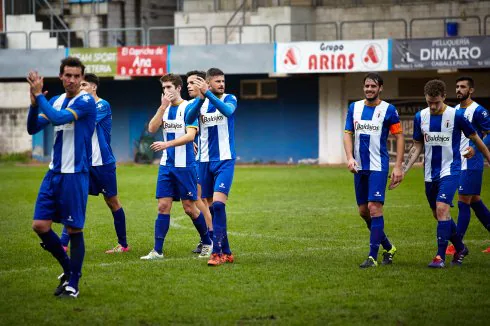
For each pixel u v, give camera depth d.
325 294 12.07
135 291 12.37
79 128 12.02
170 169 15.55
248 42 45.19
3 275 13.73
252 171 40.56
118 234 16.44
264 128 47.00
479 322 10.55
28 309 11.34
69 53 44.09
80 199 12.04
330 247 16.67
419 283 12.79
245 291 12.30
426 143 14.54
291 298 11.84
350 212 23.02
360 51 40.84
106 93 48.97
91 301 11.77
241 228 19.88
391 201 25.64
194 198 15.72
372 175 14.28
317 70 41.44
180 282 13.01
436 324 10.47
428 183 14.68
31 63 44.50
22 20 47.97
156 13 50.81
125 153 49.00
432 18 40.81
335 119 45.34
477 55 39.38
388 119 14.27
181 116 15.72
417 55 40.09
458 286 12.52
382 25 44.38
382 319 10.69
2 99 48.84
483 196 27.12
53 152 12.05
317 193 28.83
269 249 16.50
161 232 15.51
